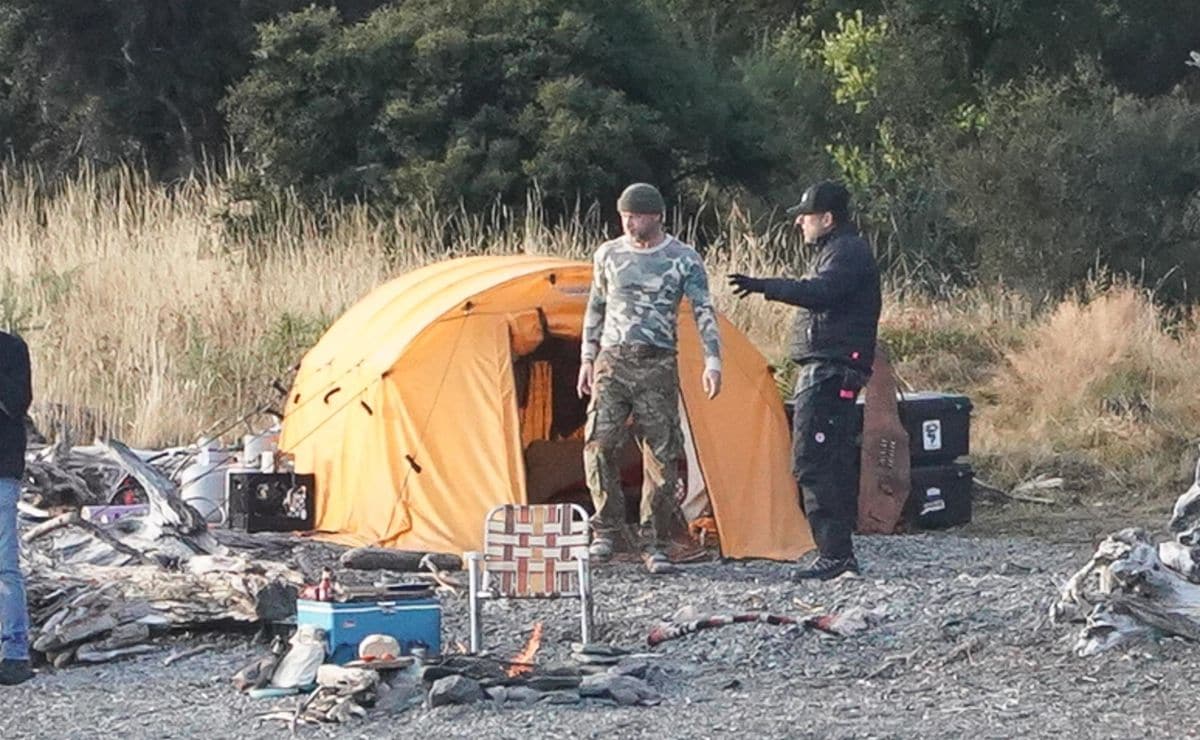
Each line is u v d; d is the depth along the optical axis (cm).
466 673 1303
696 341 2008
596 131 3856
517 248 3466
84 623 1493
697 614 1537
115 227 3381
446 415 1944
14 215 3388
